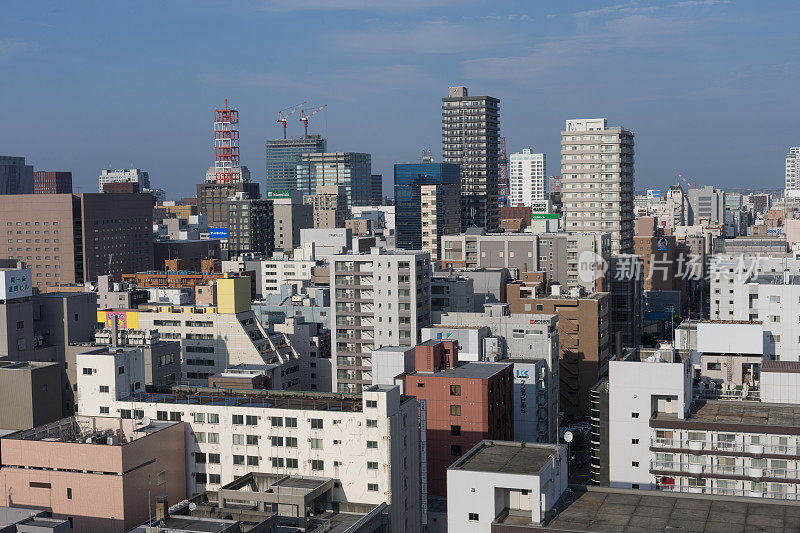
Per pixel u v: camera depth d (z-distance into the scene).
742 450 138.50
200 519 122.81
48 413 185.88
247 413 159.62
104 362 170.62
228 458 161.38
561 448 121.69
